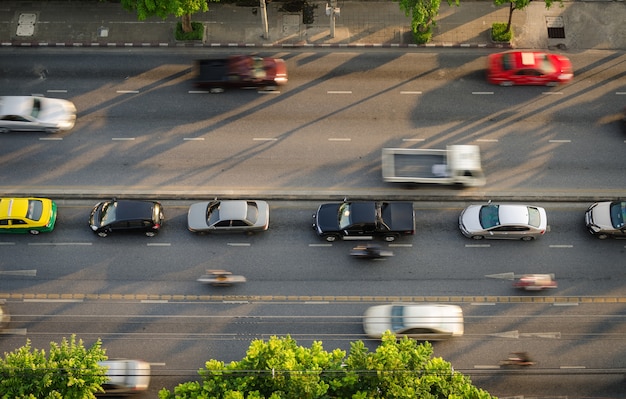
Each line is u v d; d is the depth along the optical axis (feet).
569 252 133.49
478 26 157.07
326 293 130.31
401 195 138.21
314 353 103.24
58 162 141.38
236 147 142.72
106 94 148.66
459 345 125.70
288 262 133.08
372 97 148.15
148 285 131.03
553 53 153.48
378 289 130.62
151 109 146.92
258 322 127.95
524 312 128.36
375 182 139.44
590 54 153.48
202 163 141.28
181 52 154.71
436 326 124.16
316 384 97.86
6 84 149.89
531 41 155.33
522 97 147.84
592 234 134.31
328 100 147.84
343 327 127.34
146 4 138.82
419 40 153.89
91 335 126.72
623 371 123.34
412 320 124.47
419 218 136.67
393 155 137.28
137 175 140.15
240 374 101.65
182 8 139.03
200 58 154.10
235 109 146.92
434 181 136.05
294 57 153.69
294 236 135.44
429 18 149.69
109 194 138.10
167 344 126.31
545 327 127.03
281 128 144.77
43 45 155.02
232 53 154.71
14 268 132.36
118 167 140.87
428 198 138.21
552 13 158.20
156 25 157.17
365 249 133.59
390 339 104.58
